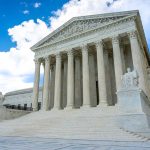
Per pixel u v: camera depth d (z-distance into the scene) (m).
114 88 40.91
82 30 42.22
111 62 43.47
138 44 35.47
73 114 30.41
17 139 16.06
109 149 9.40
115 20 37.28
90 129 18.66
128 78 19.56
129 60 40.75
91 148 9.79
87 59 39.28
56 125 22.44
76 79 44.69
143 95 20.17
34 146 10.85
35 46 49.53
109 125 19.19
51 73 51.69
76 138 16.39
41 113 37.19
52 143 12.65
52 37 47.72
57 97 40.53
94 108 32.81
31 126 24.11
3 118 36.81
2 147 10.36
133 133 16.70
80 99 43.06
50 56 46.81
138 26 38.62
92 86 41.12
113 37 36.84
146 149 9.34
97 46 38.50
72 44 42.59
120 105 19.00
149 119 18.38
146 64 48.03
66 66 48.69
